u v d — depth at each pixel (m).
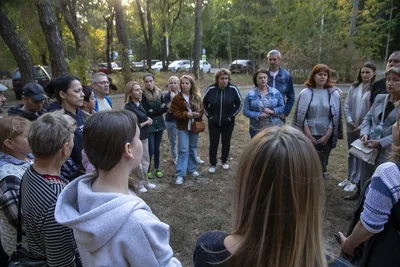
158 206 3.58
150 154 4.30
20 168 1.60
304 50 15.89
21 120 1.70
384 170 1.27
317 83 3.80
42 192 1.28
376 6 19.78
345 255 1.54
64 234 1.25
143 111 3.88
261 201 0.75
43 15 6.23
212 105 4.32
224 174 4.53
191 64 27.30
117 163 1.04
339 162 4.94
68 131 1.42
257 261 0.74
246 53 37.25
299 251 0.72
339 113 3.81
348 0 19.30
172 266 1.03
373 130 2.86
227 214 3.40
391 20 21.92
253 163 0.77
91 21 17.81
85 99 2.83
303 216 0.73
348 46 16.42
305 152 0.75
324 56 15.59
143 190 3.92
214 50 37.03
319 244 0.75
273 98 4.12
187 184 4.20
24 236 1.41
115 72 14.66
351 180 3.80
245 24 29.28
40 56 13.36
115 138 1.01
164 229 0.99
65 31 16.06
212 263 0.78
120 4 13.16
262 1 20.62
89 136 1.03
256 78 4.18
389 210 1.25
